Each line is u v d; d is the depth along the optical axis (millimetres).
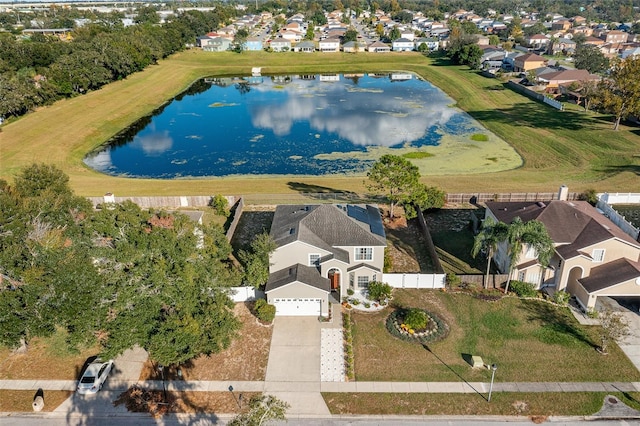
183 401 30938
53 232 35719
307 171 72750
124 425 29266
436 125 96438
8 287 33062
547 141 83125
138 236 33812
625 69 84812
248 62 173750
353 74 162375
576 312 38875
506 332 36750
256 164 76500
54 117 98750
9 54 121750
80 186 66250
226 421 29391
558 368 33156
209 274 33938
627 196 58156
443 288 42188
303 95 128125
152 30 177125
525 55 148250
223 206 57344
